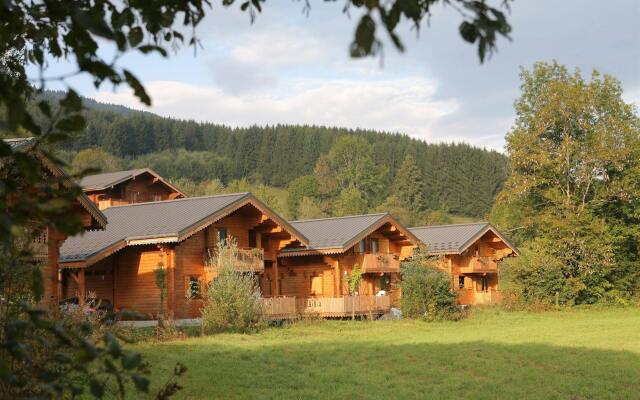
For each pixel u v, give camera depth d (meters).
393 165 136.50
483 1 2.63
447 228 49.28
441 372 17.80
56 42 3.57
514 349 22.05
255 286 30.44
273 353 20.36
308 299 35.28
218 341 22.91
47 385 3.03
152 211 32.91
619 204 47.28
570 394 15.18
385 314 37.88
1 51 3.54
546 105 46.94
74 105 2.78
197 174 138.75
